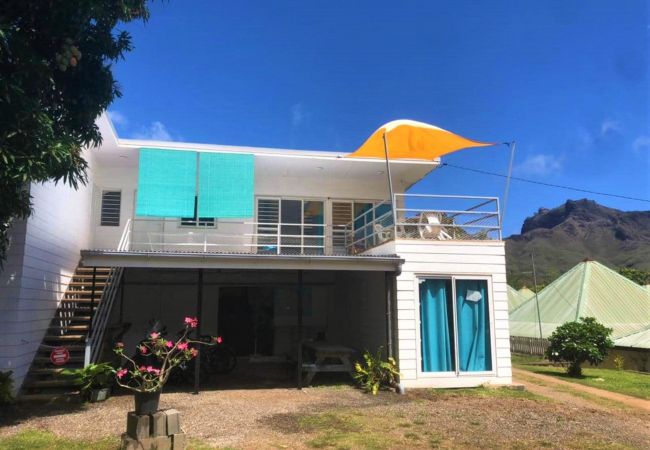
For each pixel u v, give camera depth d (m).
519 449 6.31
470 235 11.42
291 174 15.11
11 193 6.91
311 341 12.91
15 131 6.18
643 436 7.11
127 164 13.81
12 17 6.73
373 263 10.61
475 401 9.32
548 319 23.05
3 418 7.66
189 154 12.45
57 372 9.24
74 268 12.27
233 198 12.48
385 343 11.16
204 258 9.80
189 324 7.36
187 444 6.29
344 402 9.05
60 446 6.18
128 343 13.90
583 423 7.79
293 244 14.98
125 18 7.53
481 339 11.00
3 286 8.88
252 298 15.38
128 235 12.79
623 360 17.83
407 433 6.94
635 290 22.66
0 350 8.72
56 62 7.20
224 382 11.19
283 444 6.35
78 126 8.00
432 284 10.99
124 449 5.52
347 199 15.68
